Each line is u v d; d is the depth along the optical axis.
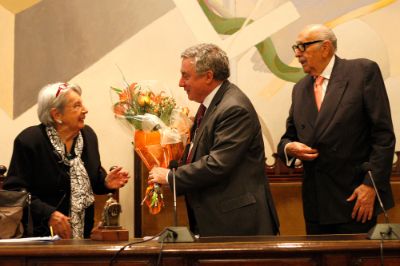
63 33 4.15
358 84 3.18
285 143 3.34
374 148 3.08
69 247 2.09
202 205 2.78
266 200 2.83
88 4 4.16
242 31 4.10
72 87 3.35
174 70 4.12
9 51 4.14
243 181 2.80
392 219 3.70
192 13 4.13
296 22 4.08
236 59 4.09
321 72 3.34
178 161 3.01
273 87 4.07
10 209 2.83
